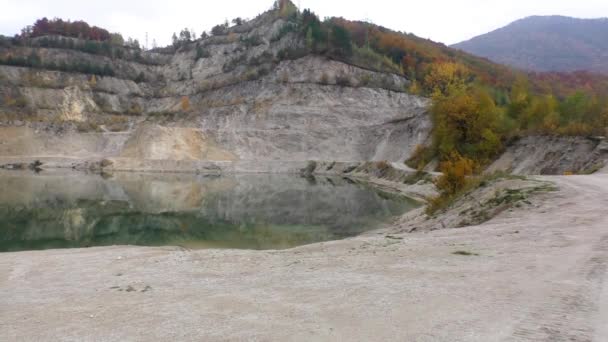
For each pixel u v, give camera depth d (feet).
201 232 101.60
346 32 466.70
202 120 397.39
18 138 336.29
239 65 522.88
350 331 24.59
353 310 28.12
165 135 326.65
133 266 50.49
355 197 168.25
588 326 22.65
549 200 68.80
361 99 391.04
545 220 56.75
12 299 37.01
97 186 200.23
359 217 121.80
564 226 51.72
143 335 25.89
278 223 113.39
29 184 202.18
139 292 36.81
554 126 167.02
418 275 36.11
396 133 309.22
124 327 27.61
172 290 36.91
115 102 517.14
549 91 425.28
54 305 34.14
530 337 21.80
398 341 22.68
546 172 145.18
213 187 203.00
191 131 337.11
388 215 124.47
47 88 480.64
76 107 463.83
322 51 450.71
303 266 43.75
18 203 146.00
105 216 123.75
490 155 185.16
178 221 116.47
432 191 161.79
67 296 37.01
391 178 217.15
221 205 146.61
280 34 538.47
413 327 24.44
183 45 628.69
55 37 577.84
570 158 141.28
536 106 194.80
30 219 117.50
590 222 52.21
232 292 34.83
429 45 573.33
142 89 550.36
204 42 611.47
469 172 102.99
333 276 38.06
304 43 488.44
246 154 333.01
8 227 106.11
